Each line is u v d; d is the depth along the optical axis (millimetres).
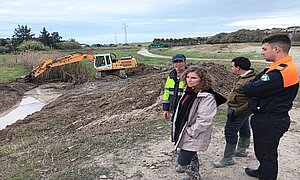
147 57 52625
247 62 4516
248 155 5691
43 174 5637
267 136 3852
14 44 73188
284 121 3793
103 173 5309
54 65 27344
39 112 15594
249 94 3871
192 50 59219
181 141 4148
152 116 9969
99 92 19453
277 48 3705
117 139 7090
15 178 5641
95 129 9773
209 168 5223
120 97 14734
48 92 23844
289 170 5215
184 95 4219
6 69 33438
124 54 62906
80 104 15938
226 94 11828
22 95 22750
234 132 4969
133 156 5961
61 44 84125
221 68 16234
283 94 3709
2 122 15414
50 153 6816
